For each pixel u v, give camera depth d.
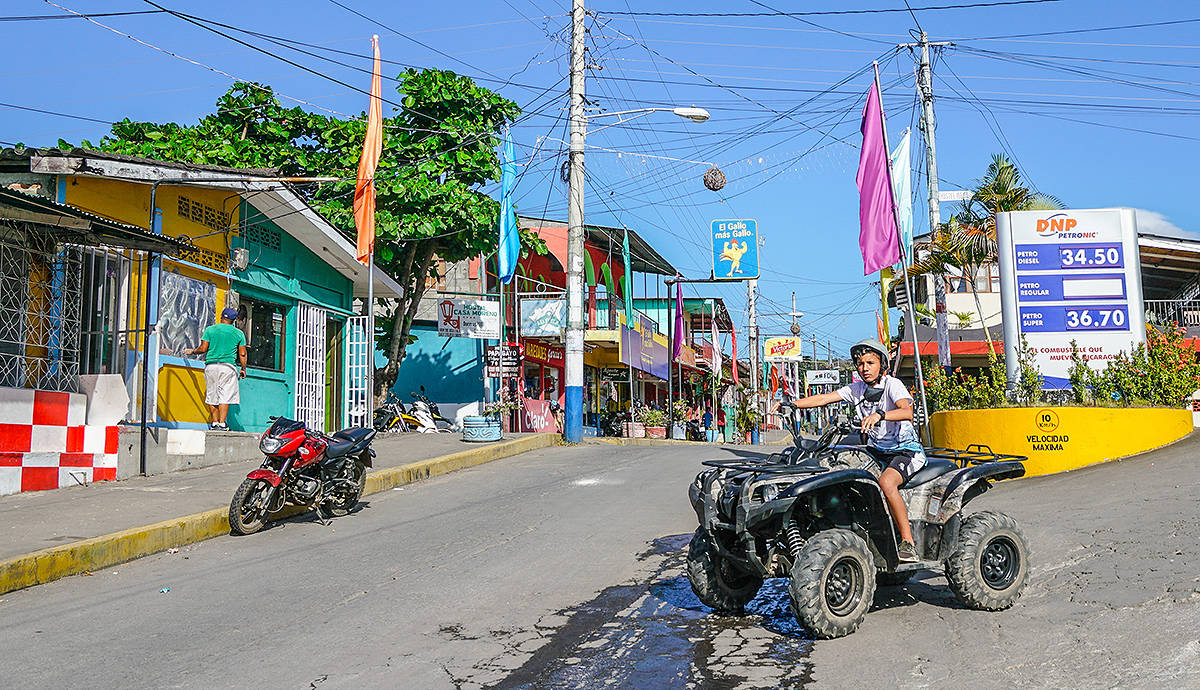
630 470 15.44
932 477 6.46
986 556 6.45
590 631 6.16
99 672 5.34
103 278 12.78
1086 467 12.90
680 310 35.91
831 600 5.89
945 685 4.88
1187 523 7.91
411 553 8.81
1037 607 6.26
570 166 21.48
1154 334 15.08
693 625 6.30
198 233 15.17
